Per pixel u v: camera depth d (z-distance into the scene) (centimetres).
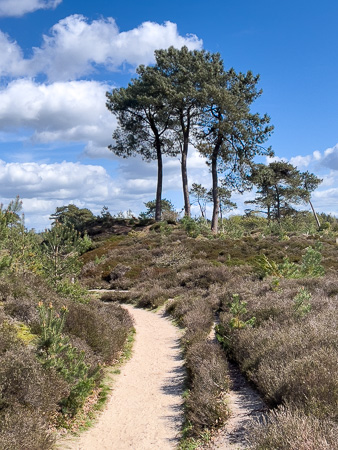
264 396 661
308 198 6319
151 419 731
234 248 3269
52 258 1458
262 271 2003
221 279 2202
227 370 873
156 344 1299
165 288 2269
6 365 623
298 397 543
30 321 916
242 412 659
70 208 7269
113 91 5103
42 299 1091
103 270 2964
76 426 679
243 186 4888
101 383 907
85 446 616
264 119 4619
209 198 6762
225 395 746
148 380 954
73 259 1470
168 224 4781
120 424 716
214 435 601
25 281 1173
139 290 2334
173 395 846
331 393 521
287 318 1030
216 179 4797
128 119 5156
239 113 4431
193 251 3203
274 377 640
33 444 508
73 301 1326
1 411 564
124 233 4797
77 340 938
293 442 420
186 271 2511
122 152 5291
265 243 3431
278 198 6581
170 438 649
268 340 846
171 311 1750
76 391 705
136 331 1479
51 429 633
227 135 4628
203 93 4294
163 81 4491
